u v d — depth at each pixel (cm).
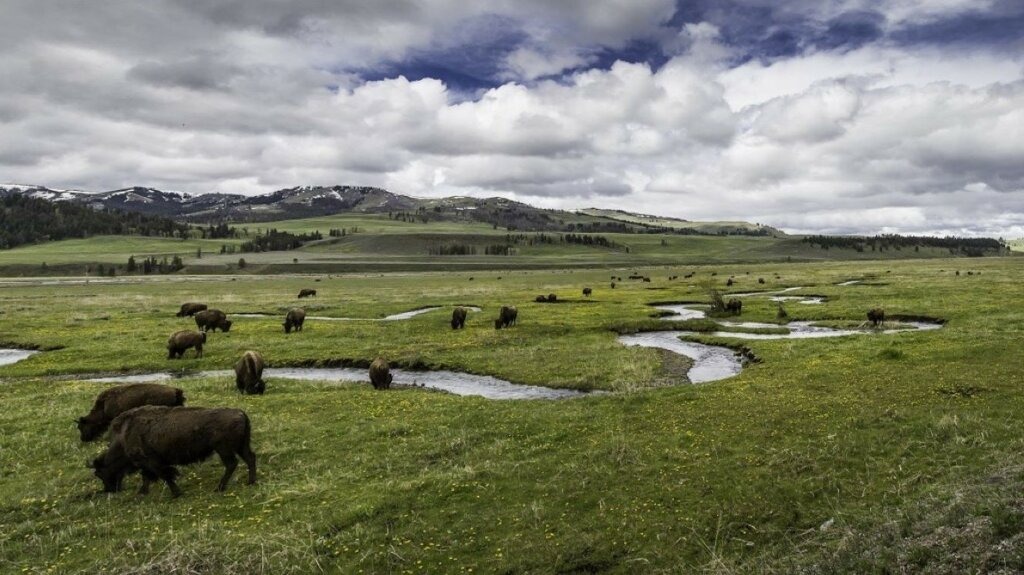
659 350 3459
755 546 973
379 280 13212
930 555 726
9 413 2125
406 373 3111
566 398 2358
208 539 1034
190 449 1298
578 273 16350
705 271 15850
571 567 946
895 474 1198
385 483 1331
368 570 965
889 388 1995
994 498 835
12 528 1163
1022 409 1625
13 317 5497
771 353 3139
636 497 1193
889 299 5825
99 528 1135
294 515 1171
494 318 5147
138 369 3206
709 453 1431
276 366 3356
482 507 1186
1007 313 4200
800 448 1407
